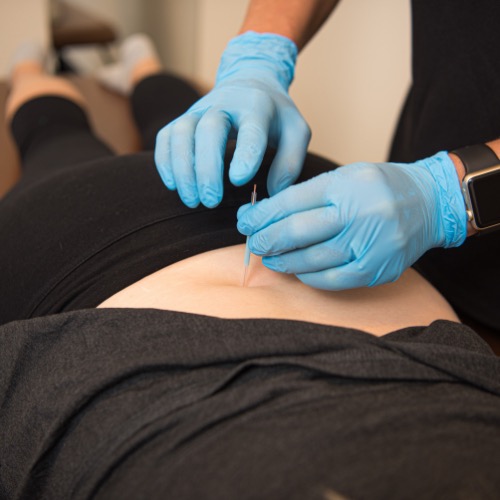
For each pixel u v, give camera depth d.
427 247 0.66
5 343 0.55
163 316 0.52
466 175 0.64
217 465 0.40
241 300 0.60
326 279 0.62
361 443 0.40
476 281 0.90
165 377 0.47
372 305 0.65
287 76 0.90
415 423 0.42
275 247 0.61
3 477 0.55
